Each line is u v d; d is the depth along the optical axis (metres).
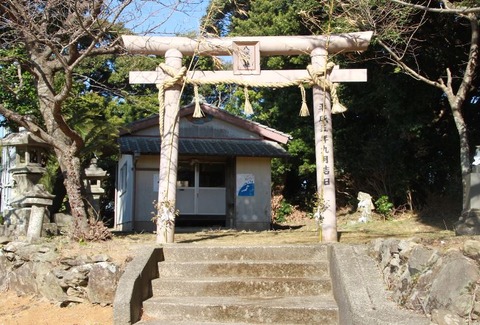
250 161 15.89
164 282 5.98
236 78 7.90
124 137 15.77
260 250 6.42
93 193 10.72
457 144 14.30
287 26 16.47
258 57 7.93
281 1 17.81
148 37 7.82
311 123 19.38
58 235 8.62
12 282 7.39
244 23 19.06
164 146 7.75
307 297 5.75
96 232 7.86
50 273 6.64
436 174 14.98
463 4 9.23
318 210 7.61
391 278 5.08
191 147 15.62
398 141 14.81
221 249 6.47
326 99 7.80
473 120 13.98
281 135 16.41
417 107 13.20
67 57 8.98
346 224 13.52
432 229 11.15
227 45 7.89
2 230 8.76
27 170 8.93
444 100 14.02
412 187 15.05
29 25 8.25
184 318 5.46
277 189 21.41
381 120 16.53
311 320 5.21
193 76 7.88
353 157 16.67
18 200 8.56
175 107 7.84
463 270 4.11
